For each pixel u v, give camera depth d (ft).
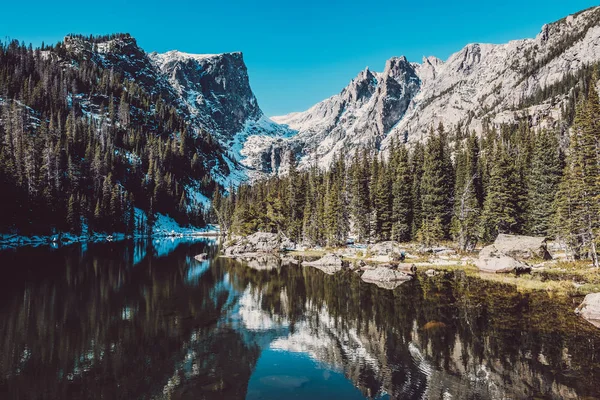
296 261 207.10
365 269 161.58
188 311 91.71
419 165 292.81
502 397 45.57
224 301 103.19
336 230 265.95
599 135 142.00
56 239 307.78
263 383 50.75
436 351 62.64
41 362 57.57
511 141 353.72
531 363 55.98
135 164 562.25
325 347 65.92
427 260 181.27
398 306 94.63
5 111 458.50
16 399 45.19
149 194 533.14
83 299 102.78
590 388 47.29
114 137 626.64
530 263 154.71
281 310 93.25
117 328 76.59
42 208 301.02
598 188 137.18
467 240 208.23
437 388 48.78
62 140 447.42
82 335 71.61
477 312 85.56
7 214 272.10
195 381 51.44
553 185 206.08
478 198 251.39
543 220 204.54
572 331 70.54
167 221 558.97
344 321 82.58
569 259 155.12
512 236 177.06
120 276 144.36
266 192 427.74
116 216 406.41
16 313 86.74
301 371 55.21
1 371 53.98
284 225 324.39
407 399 45.60
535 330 71.51
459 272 147.95
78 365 56.75
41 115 535.19
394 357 60.64
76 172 397.80
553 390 46.96
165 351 63.62
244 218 331.77
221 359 60.18
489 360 57.82
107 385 49.80
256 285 128.47
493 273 142.51
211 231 620.90
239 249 265.75
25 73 634.43
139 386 49.60
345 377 53.01
